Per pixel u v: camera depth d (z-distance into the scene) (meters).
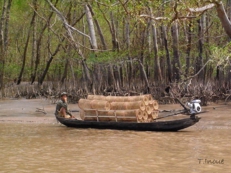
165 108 30.45
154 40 39.19
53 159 14.82
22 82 58.72
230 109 29.45
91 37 37.88
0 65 45.84
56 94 38.22
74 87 37.62
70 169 13.44
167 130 20.58
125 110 21.56
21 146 17.27
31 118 26.84
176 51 37.31
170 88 34.31
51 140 18.66
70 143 17.88
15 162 14.41
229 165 13.84
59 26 51.38
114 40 39.31
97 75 37.62
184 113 21.05
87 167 13.68
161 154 15.49
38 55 52.41
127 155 15.37
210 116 26.12
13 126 23.38
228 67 36.31
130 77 40.91
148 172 13.04
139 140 18.39
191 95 32.81
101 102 22.06
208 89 33.69
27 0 45.84
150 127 20.75
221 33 43.00
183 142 17.77
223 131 20.61
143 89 35.81
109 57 36.75
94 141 18.30
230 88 35.22
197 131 20.66
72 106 33.59
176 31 37.31
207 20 43.09
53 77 55.41
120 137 19.25
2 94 42.16
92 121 21.86
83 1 34.72
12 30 64.62
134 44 45.03
